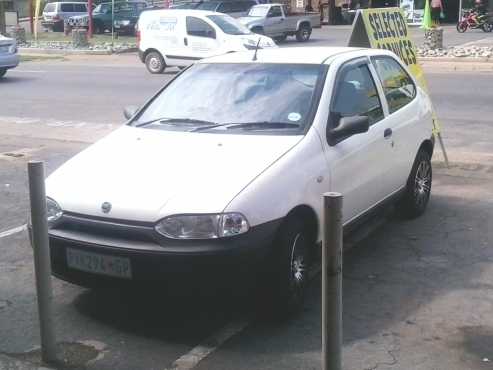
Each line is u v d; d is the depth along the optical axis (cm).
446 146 1007
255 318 468
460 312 471
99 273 435
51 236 449
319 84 534
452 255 579
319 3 4247
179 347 432
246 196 426
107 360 415
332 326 320
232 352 423
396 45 890
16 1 5622
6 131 1223
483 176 843
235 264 415
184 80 592
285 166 458
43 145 1102
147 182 448
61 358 416
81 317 474
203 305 490
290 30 3000
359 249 597
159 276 417
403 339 434
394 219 679
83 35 2988
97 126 1249
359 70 588
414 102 670
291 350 424
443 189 790
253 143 487
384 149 582
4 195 808
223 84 567
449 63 2028
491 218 678
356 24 844
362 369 399
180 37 2041
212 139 500
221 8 3130
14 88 1819
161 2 4056
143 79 1945
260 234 425
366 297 497
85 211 441
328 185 493
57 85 1855
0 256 600
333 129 512
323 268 318
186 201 423
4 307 495
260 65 575
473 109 1289
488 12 3316
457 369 398
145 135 527
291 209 448
